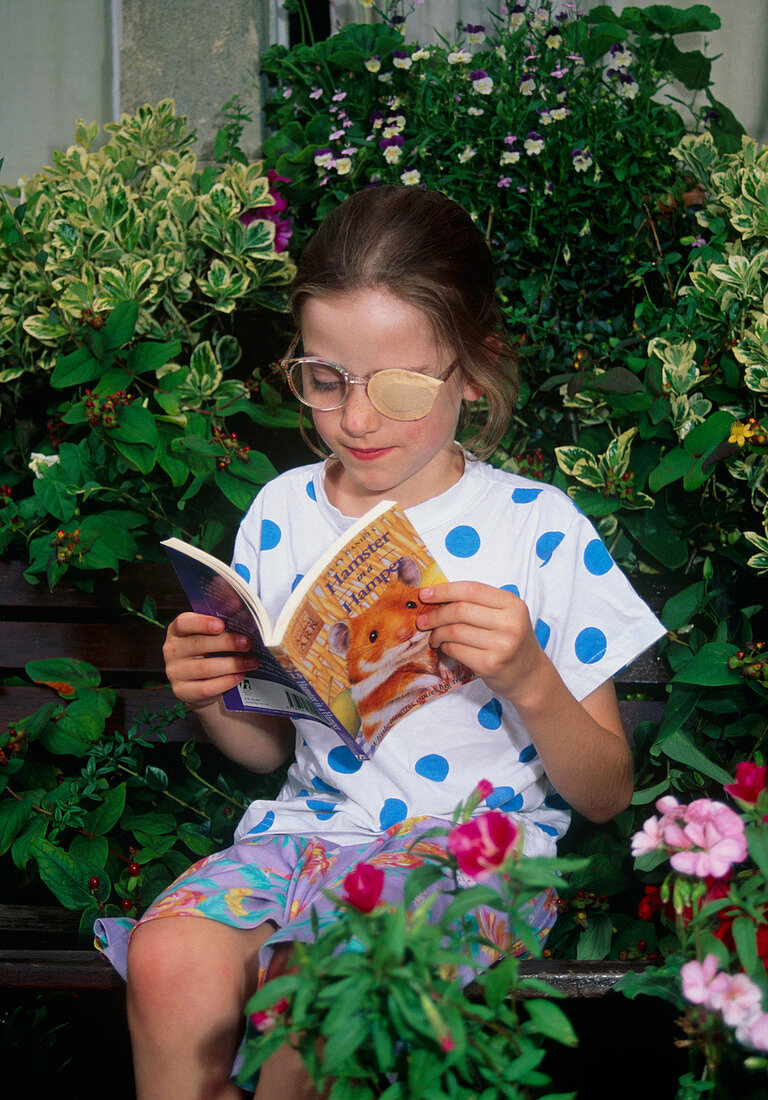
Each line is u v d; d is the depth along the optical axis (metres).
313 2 2.58
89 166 2.23
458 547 1.35
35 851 1.67
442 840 1.20
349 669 1.14
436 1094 0.71
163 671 1.87
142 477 1.95
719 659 1.65
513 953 1.22
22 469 2.14
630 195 2.10
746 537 1.72
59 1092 1.69
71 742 1.80
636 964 1.12
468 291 1.28
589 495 1.80
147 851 1.79
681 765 1.72
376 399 1.19
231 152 2.37
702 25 2.27
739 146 2.28
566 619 1.33
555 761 1.22
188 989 1.03
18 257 2.09
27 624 1.88
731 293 1.84
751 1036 0.76
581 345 1.98
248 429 2.19
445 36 2.46
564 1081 1.49
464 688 1.30
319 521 1.44
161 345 1.90
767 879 0.85
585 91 2.18
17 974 1.34
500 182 2.04
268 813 1.35
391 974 0.71
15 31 2.62
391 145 2.12
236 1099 1.05
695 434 1.72
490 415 1.45
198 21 2.47
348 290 1.18
